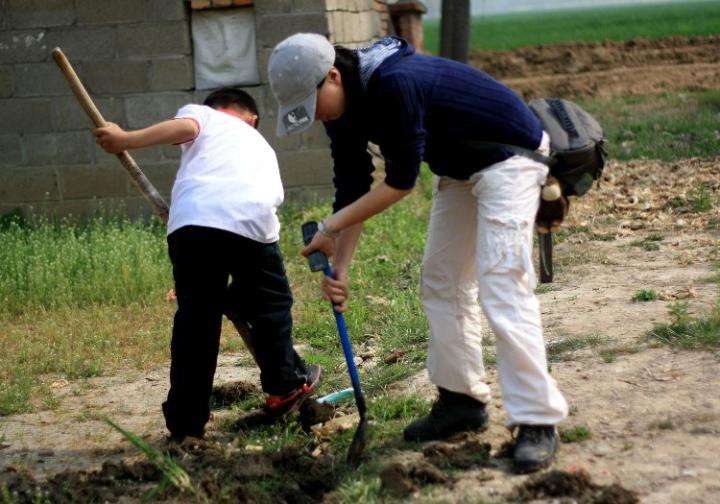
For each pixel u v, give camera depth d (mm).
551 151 5828
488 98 5652
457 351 6289
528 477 5617
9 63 15508
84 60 15461
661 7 55875
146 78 15469
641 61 34688
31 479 6469
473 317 6340
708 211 13547
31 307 11508
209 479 6027
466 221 6102
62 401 8406
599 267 11094
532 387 5695
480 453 6059
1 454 7148
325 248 6082
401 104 5445
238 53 15422
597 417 6461
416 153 5531
